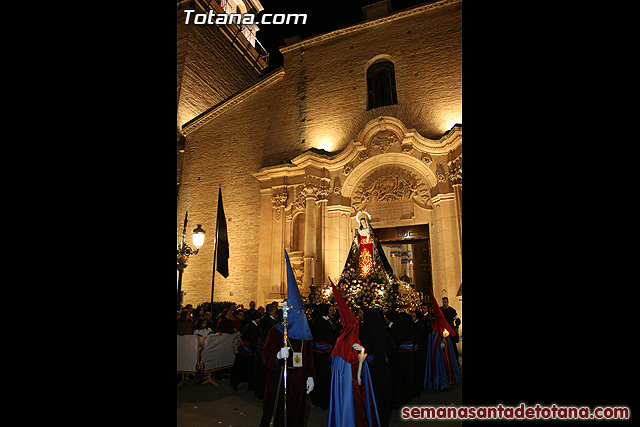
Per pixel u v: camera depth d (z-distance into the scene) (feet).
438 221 47.60
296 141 58.44
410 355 24.00
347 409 15.92
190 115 68.90
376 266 37.06
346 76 57.82
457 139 45.83
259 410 23.12
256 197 59.11
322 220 51.65
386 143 50.75
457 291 43.91
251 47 85.87
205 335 31.99
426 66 53.36
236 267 57.31
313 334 23.68
